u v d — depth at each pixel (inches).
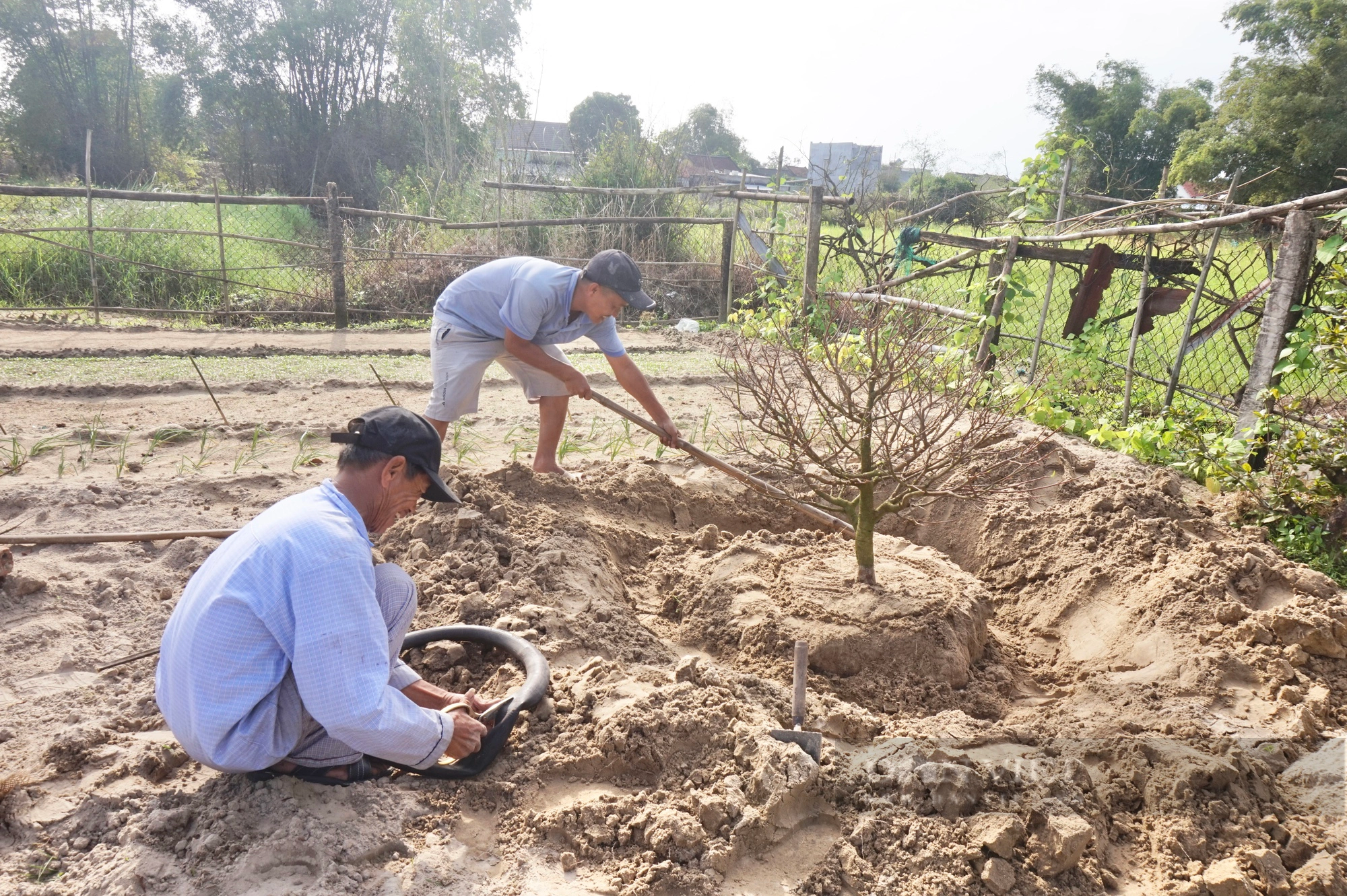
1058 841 105.4
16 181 1106.1
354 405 305.1
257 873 95.1
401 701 102.0
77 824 106.1
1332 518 209.9
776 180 629.9
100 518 194.2
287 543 96.7
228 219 636.1
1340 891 105.4
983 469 182.9
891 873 104.7
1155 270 312.0
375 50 1184.8
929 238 378.0
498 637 139.3
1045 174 349.1
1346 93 1062.4
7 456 231.3
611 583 178.2
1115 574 184.9
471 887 97.5
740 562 185.0
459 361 202.7
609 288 187.3
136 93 1246.3
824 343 167.8
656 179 649.0
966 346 290.2
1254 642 156.9
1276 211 239.3
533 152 684.1
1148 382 341.7
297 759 107.7
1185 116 1482.5
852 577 174.9
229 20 1176.2
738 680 135.6
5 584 159.9
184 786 112.1
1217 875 104.1
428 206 652.7
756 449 258.7
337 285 482.9
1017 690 162.4
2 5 1149.1
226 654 96.9
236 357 387.9
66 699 133.3
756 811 108.3
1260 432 233.8
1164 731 133.7
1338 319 220.2
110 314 483.8
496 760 117.1
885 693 152.0
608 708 125.0
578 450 259.1
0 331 417.1
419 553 174.7
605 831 105.9
